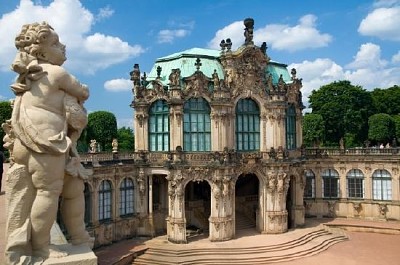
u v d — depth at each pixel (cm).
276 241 5853
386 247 6016
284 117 6525
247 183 7381
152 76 6694
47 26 1191
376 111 11975
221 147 6081
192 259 5272
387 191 7306
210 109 6162
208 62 6569
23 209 1138
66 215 1246
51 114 1155
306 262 5275
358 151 7538
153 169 6216
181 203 5888
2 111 8631
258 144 6531
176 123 5966
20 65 1142
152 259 5319
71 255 1145
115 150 6166
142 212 6278
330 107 11100
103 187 5791
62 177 1164
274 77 7106
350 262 5281
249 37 6341
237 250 5522
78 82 1230
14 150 1151
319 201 7756
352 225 7056
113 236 5916
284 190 6419
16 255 1104
